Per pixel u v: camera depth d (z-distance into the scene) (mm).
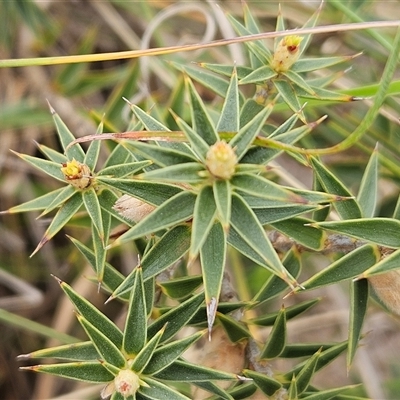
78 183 309
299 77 326
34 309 508
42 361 510
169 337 303
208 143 290
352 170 446
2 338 512
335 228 300
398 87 370
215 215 282
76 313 299
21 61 362
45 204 320
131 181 297
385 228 300
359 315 310
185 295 323
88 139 312
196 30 540
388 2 495
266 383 316
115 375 294
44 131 540
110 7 544
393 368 503
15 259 526
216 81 349
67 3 556
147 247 309
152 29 482
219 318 319
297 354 330
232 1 514
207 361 323
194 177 284
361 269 306
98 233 309
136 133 299
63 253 523
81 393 429
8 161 530
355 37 481
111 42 565
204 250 289
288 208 296
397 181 415
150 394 292
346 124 447
